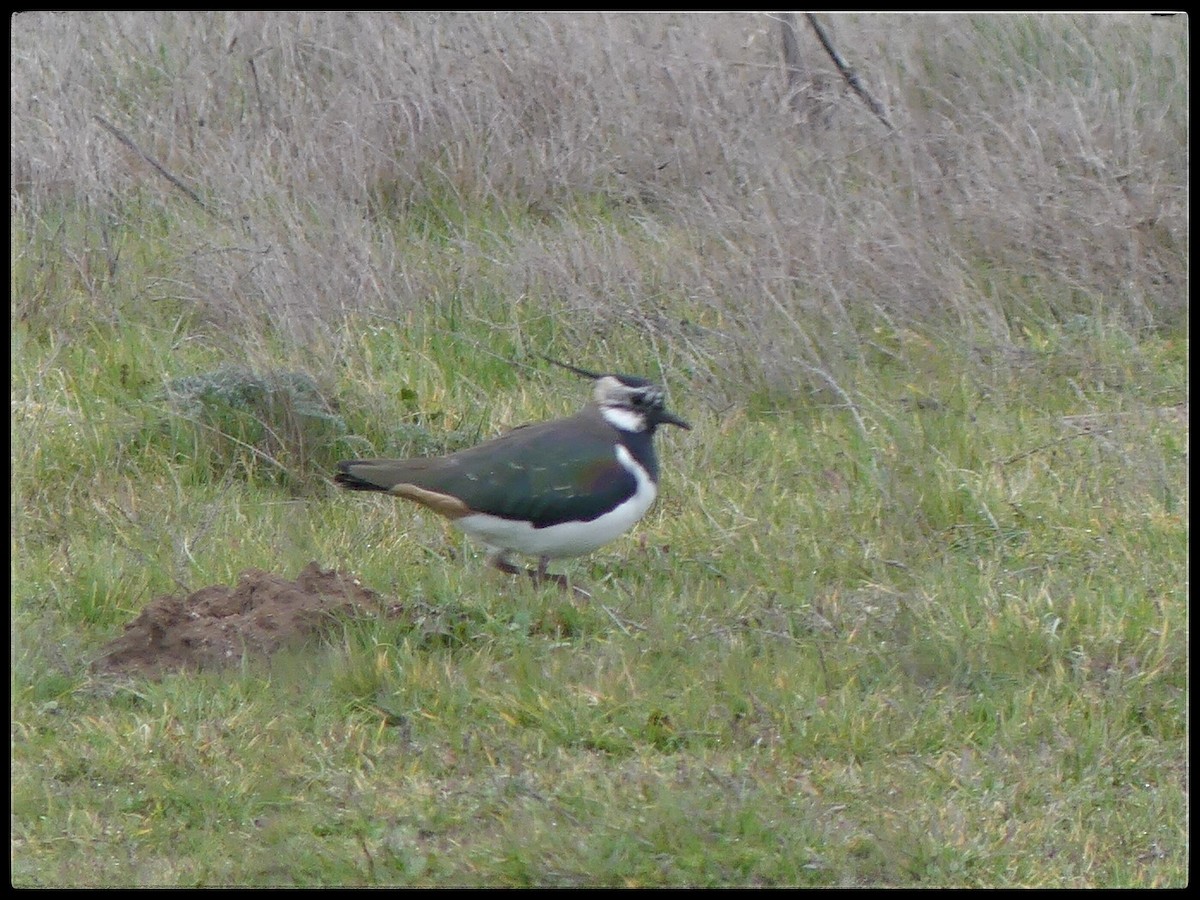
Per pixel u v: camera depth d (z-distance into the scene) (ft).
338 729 29.25
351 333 44.19
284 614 31.86
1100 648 31.50
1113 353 45.21
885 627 32.60
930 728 29.27
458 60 55.16
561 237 48.91
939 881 25.48
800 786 27.50
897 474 38.37
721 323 45.29
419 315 45.98
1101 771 28.27
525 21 57.11
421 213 52.54
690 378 44.37
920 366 44.50
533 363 45.03
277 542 36.09
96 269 47.14
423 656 31.35
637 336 45.29
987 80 56.75
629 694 29.99
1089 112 53.62
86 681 30.63
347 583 33.09
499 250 48.91
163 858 25.94
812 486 39.17
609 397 34.32
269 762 28.22
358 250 46.65
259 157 51.37
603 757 28.66
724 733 29.07
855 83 54.24
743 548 36.17
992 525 36.88
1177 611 32.55
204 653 31.17
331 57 56.49
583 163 53.31
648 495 34.30
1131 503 37.17
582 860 25.32
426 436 40.55
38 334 44.70
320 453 39.68
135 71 57.06
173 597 32.45
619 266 47.29
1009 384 43.93
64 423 40.24
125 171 52.06
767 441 41.42
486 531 33.24
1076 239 48.57
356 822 26.45
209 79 55.31
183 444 39.86
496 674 30.91
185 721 29.12
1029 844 26.32
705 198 49.49
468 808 26.91
